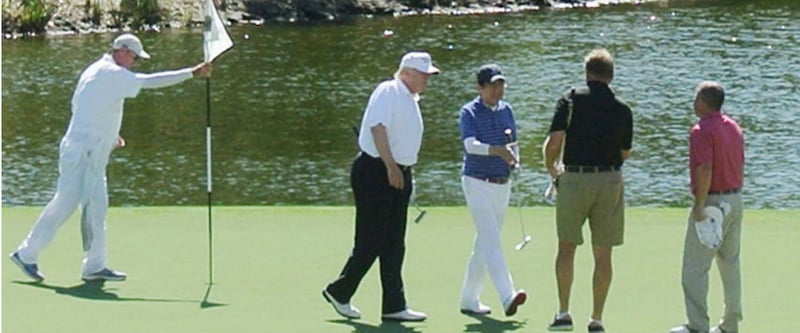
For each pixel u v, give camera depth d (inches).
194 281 1653.5
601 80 1374.3
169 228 2004.2
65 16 6476.4
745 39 5994.1
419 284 1640.0
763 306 1518.2
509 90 4707.2
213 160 3612.2
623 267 1713.8
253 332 1411.2
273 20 6963.6
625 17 6929.1
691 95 4598.9
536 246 1855.3
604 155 1368.1
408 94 1421.0
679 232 1937.7
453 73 5078.7
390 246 1448.1
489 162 1435.8
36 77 5049.2
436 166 3444.9
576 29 6471.5
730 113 4254.4
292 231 1982.0
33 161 3585.1
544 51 5698.8
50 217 1633.9
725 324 1397.6
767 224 1991.9
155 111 4367.6
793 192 3132.4
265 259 1782.7
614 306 1520.7
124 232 1972.2
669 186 3193.9
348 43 6072.8
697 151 1360.7
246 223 2047.2
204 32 1632.6
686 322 1428.4
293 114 4335.6
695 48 5743.1
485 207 1438.2
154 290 1606.8
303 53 5738.2
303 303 1541.6
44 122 4170.8
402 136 1419.8
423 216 2095.2
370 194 1427.2
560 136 1373.0
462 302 1496.1
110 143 1640.0
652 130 3966.5
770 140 3799.2
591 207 1378.0
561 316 1411.2
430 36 6279.5
